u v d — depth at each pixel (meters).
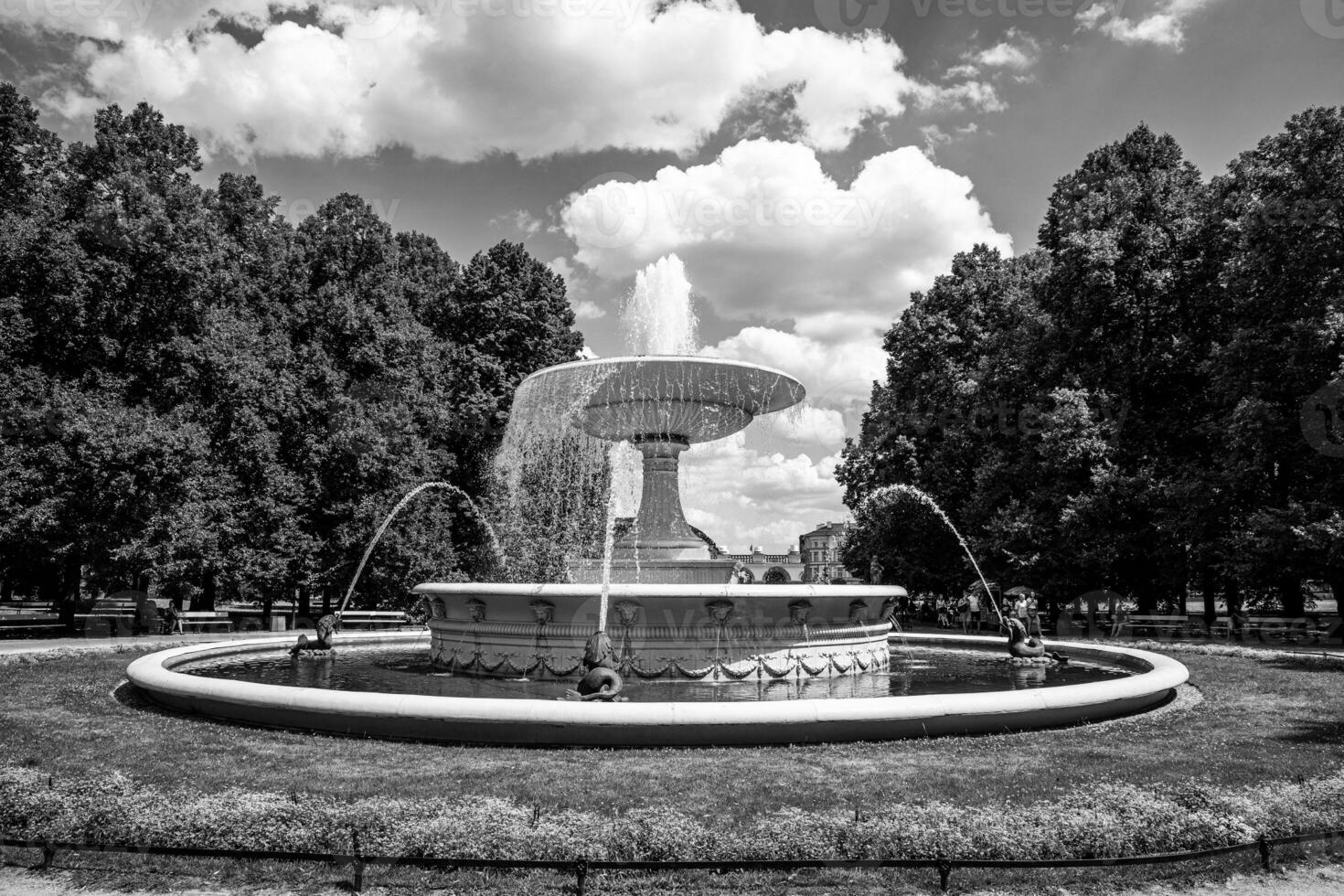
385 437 28.95
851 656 12.36
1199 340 25.03
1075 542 24.34
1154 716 9.66
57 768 6.64
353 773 6.60
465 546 32.44
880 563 33.53
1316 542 18.36
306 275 31.11
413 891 4.74
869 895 4.70
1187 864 5.05
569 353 35.75
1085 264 25.08
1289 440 20.27
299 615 31.84
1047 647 15.37
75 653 16.64
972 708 8.22
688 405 13.74
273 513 26.78
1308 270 20.70
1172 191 25.86
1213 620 25.14
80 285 22.73
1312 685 12.29
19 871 5.11
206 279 25.48
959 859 4.84
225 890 4.83
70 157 24.86
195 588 30.92
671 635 11.29
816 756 7.33
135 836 5.16
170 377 24.95
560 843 4.93
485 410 31.78
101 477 21.67
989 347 30.64
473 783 6.30
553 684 11.08
